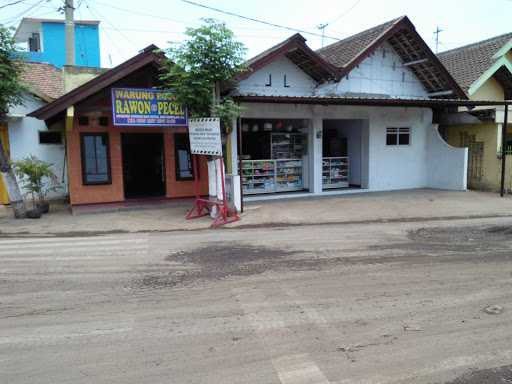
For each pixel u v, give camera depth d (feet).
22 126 44.27
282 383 11.64
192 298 17.94
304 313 16.24
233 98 36.55
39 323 15.62
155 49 37.78
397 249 26.00
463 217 37.06
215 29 33.27
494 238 29.17
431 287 18.98
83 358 13.06
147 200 42.93
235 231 32.04
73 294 18.57
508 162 48.78
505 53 55.16
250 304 17.19
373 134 50.01
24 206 37.32
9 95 34.63
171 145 43.60
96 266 22.82
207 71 32.96
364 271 21.45
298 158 49.34
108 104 39.91
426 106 49.78
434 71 49.11
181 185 44.27
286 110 45.06
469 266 22.25
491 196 46.42
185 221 35.45
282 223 34.53
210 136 33.76
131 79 39.96
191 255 24.91
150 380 11.82
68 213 39.37
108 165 41.52
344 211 38.86
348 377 11.89
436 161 52.70
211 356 13.09
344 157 52.65
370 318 15.72
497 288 18.81
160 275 21.15
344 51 50.06
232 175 37.17
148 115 38.75
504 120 46.06
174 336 14.46
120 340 14.21
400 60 50.37
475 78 54.19
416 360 12.75
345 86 47.75
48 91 48.60
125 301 17.70
